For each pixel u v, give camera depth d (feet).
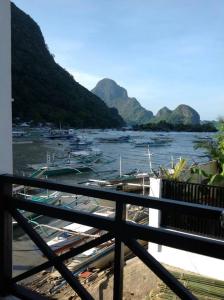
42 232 44.65
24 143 219.61
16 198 8.47
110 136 295.89
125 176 86.63
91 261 34.63
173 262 27.61
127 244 6.49
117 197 6.53
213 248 5.53
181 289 6.11
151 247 28.37
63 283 31.86
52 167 112.16
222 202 26.50
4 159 8.77
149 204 6.09
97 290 28.86
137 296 25.05
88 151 178.70
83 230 40.06
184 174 36.29
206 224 26.00
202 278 25.66
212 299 23.29
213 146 42.11
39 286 31.83
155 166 137.39
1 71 8.71
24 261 40.86
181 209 5.72
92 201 55.57
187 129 432.25
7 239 8.91
